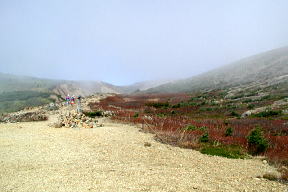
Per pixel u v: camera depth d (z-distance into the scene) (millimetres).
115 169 8055
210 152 10703
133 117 23359
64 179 7023
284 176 7613
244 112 29578
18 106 68688
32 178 7102
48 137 13508
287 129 16844
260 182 7293
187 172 8000
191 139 13086
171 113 31844
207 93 63594
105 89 177250
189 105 39594
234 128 17562
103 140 12781
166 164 8867
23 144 11680
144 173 7715
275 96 39250
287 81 55656
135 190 6301
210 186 6809
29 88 127000
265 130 16953
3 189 6301
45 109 33469
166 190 6375
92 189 6312
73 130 15938
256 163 9500
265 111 26875
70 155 9758
